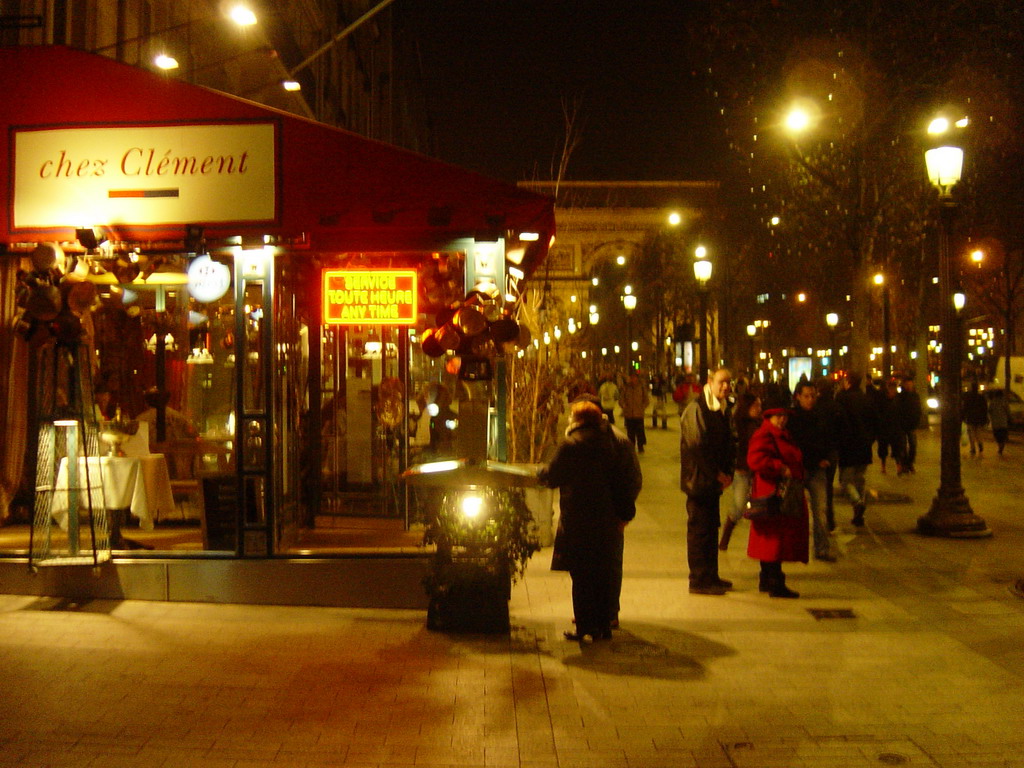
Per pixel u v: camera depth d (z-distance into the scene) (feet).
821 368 131.95
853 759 16.80
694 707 19.29
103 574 27.07
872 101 48.49
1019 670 21.66
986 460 68.74
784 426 29.09
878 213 51.24
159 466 30.60
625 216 219.82
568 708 19.19
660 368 148.97
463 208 26.25
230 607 26.50
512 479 24.00
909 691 20.27
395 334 34.91
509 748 17.20
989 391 72.64
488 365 27.35
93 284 28.02
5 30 33.63
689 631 24.79
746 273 120.57
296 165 26.30
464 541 24.36
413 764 16.49
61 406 26.91
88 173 26.63
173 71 45.78
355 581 26.61
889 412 58.54
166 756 16.58
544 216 26.91
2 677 20.58
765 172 58.65
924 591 29.14
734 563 33.65
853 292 50.44
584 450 23.77
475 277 27.20
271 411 27.04
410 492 34.01
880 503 47.24
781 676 21.21
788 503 28.19
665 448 82.69
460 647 23.21
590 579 23.56
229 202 26.37
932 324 116.47
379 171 26.27
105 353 32.63
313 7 72.74
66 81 26.71
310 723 18.22
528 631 24.66
